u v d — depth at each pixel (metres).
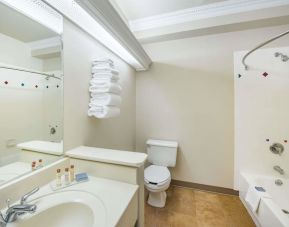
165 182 1.76
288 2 1.67
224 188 2.16
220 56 2.10
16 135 0.85
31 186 0.86
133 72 2.40
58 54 1.08
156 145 2.23
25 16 0.88
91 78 1.41
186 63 2.25
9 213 0.66
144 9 1.91
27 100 0.91
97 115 1.34
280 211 1.25
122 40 1.47
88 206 0.78
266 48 1.91
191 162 2.29
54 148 1.07
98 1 0.98
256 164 1.98
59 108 1.10
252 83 1.97
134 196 0.91
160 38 2.22
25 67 0.89
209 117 2.20
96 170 1.07
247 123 2.00
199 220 1.67
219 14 1.88
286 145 1.88
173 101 2.34
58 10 1.04
